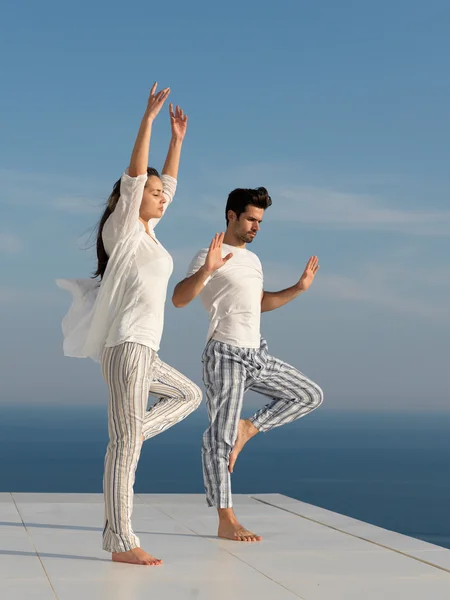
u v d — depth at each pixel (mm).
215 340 3787
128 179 3080
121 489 3184
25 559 3262
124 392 3143
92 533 3852
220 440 3775
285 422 3969
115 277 3145
